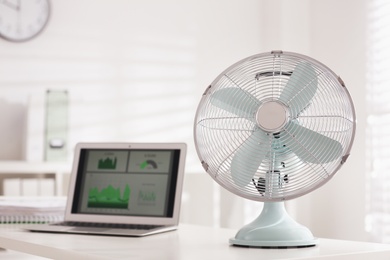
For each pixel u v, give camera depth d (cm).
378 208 448
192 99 480
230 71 170
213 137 185
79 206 209
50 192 380
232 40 495
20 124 415
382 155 446
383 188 444
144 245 159
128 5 456
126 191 205
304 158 160
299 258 137
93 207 208
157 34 466
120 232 183
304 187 159
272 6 503
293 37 500
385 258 151
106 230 187
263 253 144
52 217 225
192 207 446
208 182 443
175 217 198
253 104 166
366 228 456
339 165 158
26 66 418
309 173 165
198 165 449
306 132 161
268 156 162
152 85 464
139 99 459
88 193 209
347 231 472
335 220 482
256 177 163
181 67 475
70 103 421
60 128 391
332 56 489
